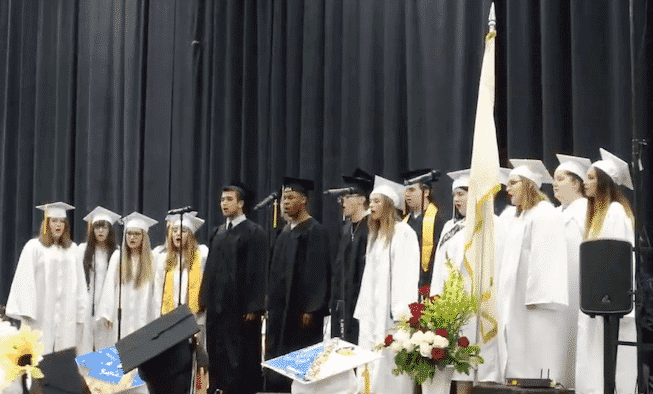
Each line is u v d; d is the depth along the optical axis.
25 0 9.77
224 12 8.67
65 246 7.28
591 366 4.85
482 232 4.61
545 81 6.92
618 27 6.63
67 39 9.50
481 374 5.18
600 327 4.86
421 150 7.60
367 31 7.95
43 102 9.53
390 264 5.77
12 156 9.72
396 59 7.81
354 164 7.94
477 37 7.50
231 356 6.33
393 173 7.70
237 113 8.55
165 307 6.95
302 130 8.12
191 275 6.98
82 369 4.28
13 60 9.78
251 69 8.54
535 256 5.11
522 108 7.05
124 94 9.26
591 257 3.47
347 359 3.95
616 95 6.63
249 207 6.78
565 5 7.06
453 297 3.90
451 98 7.54
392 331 5.68
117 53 9.34
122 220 7.08
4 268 9.52
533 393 4.29
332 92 8.05
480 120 4.68
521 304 5.22
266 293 6.52
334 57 8.11
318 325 6.20
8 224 9.62
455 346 3.85
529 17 7.13
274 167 8.24
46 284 7.12
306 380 3.79
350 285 6.23
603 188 5.01
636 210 3.37
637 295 3.38
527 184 5.32
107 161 9.32
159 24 9.09
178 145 8.87
